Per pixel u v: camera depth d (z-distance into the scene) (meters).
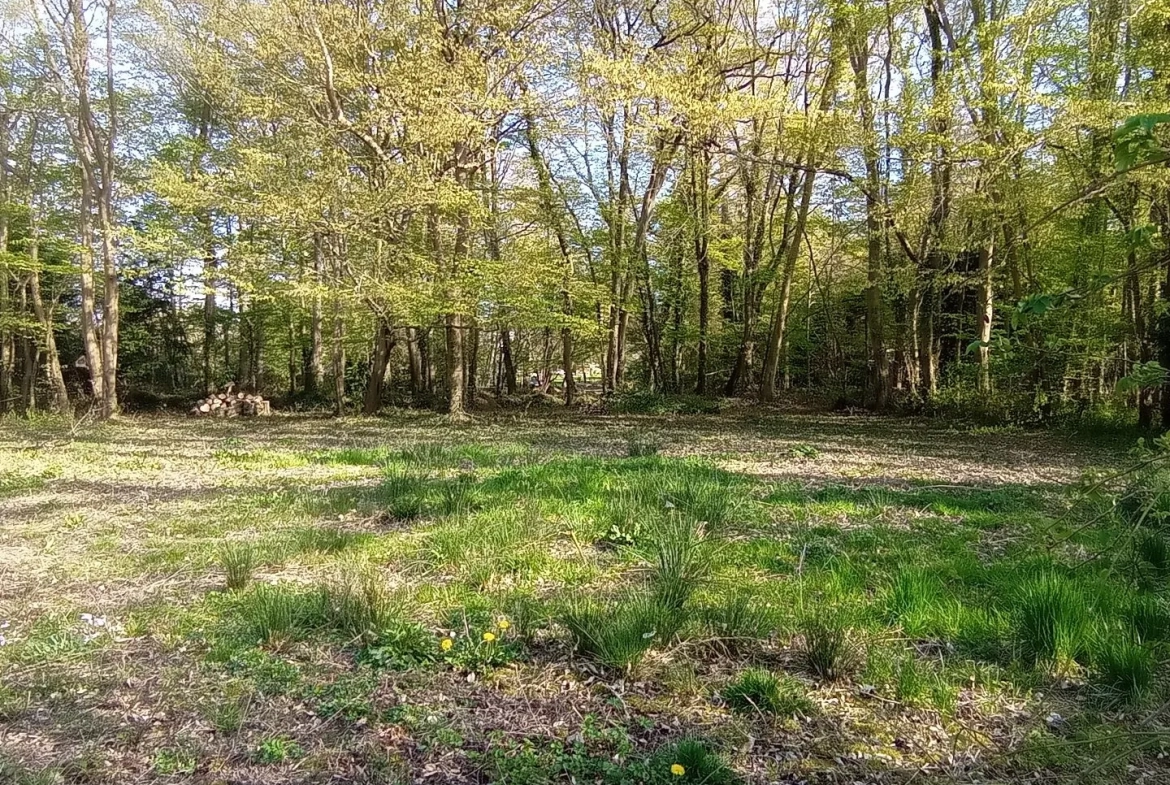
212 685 2.99
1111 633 3.28
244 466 8.91
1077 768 2.51
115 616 3.74
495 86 14.67
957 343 17.23
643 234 19.80
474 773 2.45
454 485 6.63
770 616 3.66
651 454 9.71
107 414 16.33
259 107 13.55
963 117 13.24
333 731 2.69
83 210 16.39
